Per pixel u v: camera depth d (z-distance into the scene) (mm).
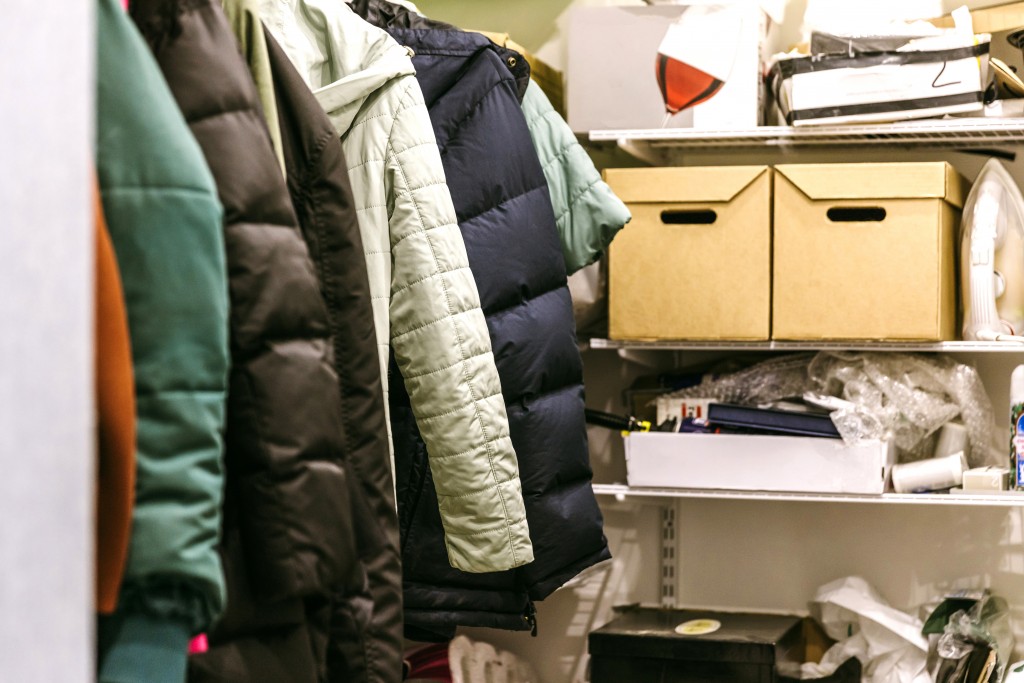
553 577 1889
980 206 2264
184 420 950
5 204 671
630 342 2369
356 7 2057
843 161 2572
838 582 2498
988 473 2189
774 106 2484
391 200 1564
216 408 968
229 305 1073
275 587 1079
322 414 1118
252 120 1117
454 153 1868
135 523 932
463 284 1572
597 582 2705
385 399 1541
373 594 1298
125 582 948
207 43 1106
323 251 1304
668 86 2377
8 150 674
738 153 2633
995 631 2365
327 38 1619
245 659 1112
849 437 2209
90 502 704
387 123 1564
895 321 2207
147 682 948
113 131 964
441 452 1561
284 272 1104
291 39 1605
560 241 2119
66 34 705
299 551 1086
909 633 2314
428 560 1897
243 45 1274
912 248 2199
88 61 717
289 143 1300
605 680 2320
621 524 2695
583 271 2367
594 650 2328
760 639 2248
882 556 2553
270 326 1090
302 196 1301
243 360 1081
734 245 2285
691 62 2363
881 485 2207
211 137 1089
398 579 1326
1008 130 2268
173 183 961
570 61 2424
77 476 698
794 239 2256
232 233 1081
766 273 2270
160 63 1105
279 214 1115
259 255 1090
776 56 2320
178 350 953
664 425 2387
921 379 2328
